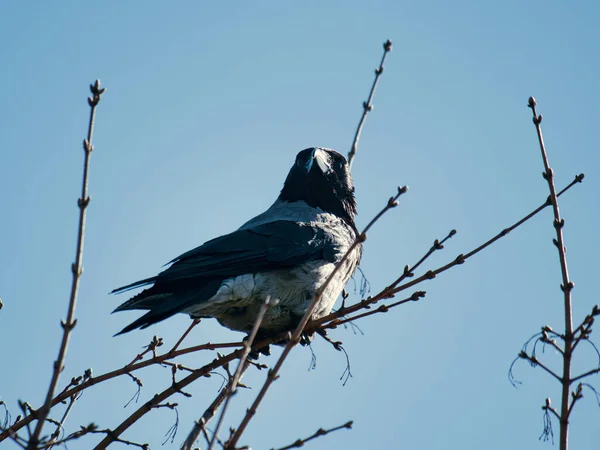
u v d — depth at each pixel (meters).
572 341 7.67
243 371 10.05
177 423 9.32
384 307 10.25
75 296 6.56
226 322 12.69
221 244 12.30
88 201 6.71
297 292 12.48
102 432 9.18
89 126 6.89
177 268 11.66
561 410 7.43
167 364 9.67
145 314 10.81
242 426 6.95
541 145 8.91
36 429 6.38
